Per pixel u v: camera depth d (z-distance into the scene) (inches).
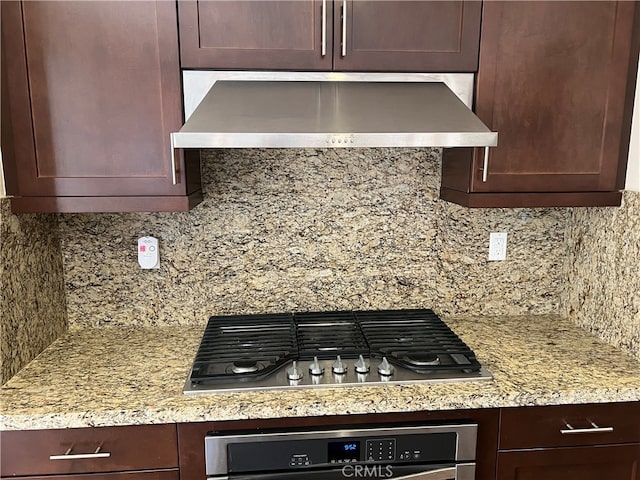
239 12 55.7
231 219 71.9
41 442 49.9
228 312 74.2
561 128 61.0
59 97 55.6
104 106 56.2
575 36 59.2
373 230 74.0
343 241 73.9
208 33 55.9
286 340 62.9
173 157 55.6
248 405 50.1
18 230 58.1
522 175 61.6
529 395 52.7
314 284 74.7
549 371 57.7
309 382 53.8
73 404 50.1
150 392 52.7
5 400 50.9
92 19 54.6
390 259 75.0
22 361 58.6
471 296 77.2
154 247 71.2
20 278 58.4
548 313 77.9
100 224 70.1
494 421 53.8
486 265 76.5
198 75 56.8
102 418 49.1
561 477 56.6
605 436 55.7
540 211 75.7
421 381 54.3
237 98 54.9
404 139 50.2
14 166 56.3
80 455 50.0
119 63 55.6
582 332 70.7
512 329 71.9
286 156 71.1
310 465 51.9
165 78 56.2
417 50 58.1
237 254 72.9
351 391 52.5
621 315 63.7
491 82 59.3
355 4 56.4
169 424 50.8
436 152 72.8
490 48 58.6
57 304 68.6
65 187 57.2
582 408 54.8
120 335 70.0
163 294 72.9
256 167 70.9
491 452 54.5
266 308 74.7
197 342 67.2
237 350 59.9
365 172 72.5
